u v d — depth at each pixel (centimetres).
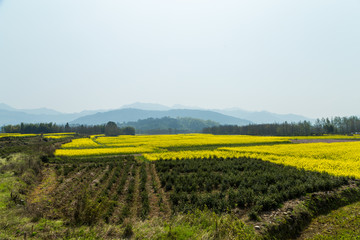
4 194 1330
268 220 1019
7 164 2206
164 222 1012
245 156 3197
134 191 1659
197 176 1998
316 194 1309
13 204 1216
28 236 835
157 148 4900
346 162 2512
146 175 2083
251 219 1048
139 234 866
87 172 2419
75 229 910
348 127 14538
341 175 1817
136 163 2819
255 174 1983
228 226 895
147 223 1007
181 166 2462
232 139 7112
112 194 1576
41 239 821
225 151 3847
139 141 7081
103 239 833
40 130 15175
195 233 856
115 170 2408
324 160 2723
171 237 824
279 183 1530
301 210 1120
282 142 6156
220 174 2028
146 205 1302
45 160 3092
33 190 1677
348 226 1002
